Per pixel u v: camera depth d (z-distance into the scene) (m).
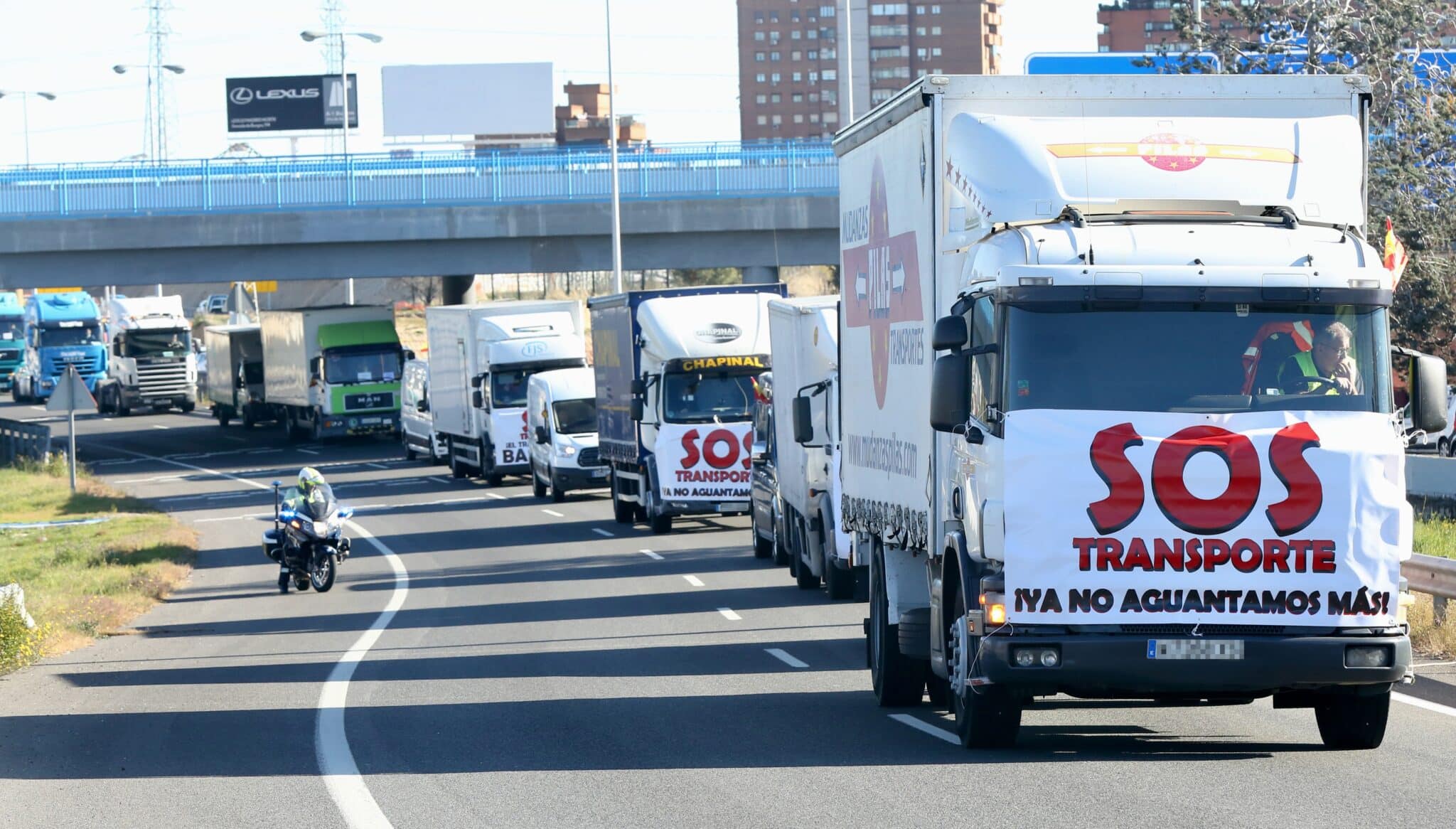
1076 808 23.73
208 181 142.88
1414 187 68.19
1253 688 25.52
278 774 28.86
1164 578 25.34
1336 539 25.34
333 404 160.38
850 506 37.41
